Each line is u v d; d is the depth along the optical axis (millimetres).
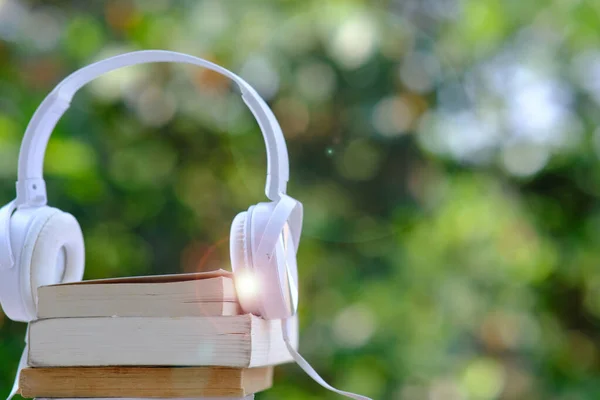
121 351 1269
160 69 2846
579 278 3465
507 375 3268
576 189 3436
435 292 3127
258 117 1304
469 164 3295
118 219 2812
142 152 2947
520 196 3432
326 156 2967
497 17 3268
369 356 2975
